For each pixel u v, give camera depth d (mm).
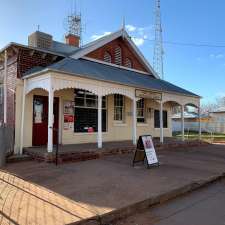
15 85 12008
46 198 6125
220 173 9336
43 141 12703
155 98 15531
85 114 14586
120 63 17812
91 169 9242
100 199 6086
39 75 11086
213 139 24672
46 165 9773
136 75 17562
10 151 11164
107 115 15875
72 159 10641
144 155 10289
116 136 16266
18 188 6906
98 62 16234
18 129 11836
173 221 5312
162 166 10289
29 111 12258
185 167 10250
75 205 5676
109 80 12469
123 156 12180
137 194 6508
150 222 5273
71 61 13031
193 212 5828
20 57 12148
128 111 17156
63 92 13578
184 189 7352
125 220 5383
